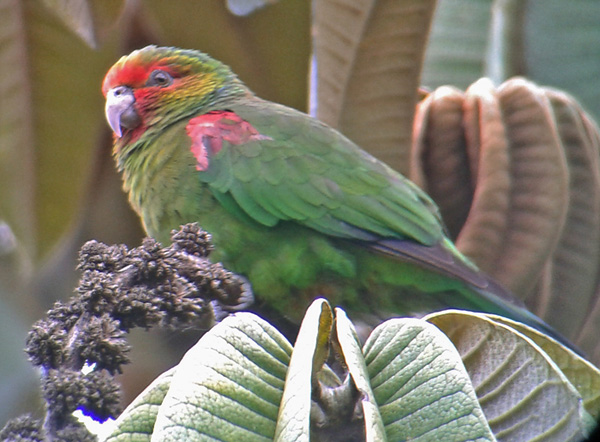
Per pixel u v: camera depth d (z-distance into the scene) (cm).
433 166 764
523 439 323
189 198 773
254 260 768
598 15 973
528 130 722
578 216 747
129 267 405
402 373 278
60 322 375
